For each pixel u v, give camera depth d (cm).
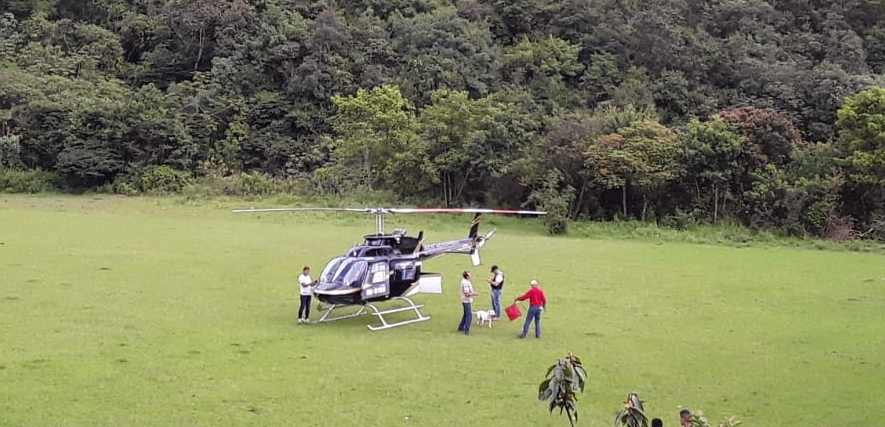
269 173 6925
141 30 8562
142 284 2623
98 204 5709
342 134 6638
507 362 1789
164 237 3909
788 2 8350
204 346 1852
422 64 7362
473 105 5778
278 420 1371
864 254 4128
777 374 1741
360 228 4616
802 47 7650
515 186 5566
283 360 1752
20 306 2212
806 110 6406
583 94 7312
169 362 1705
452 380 1639
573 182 5350
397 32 8038
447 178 5784
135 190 6444
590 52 7975
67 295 2389
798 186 4916
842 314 2433
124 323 2058
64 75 7819
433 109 5909
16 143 6612
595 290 2772
